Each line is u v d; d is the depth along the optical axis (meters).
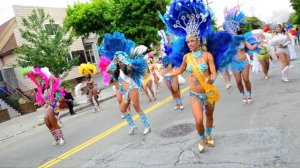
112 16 24.69
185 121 8.24
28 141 11.11
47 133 11.90
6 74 26.73
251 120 6.99
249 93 8.62
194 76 5.35
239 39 5.74
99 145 7.83
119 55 7.66
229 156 5.25
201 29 5.43
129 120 8.08
